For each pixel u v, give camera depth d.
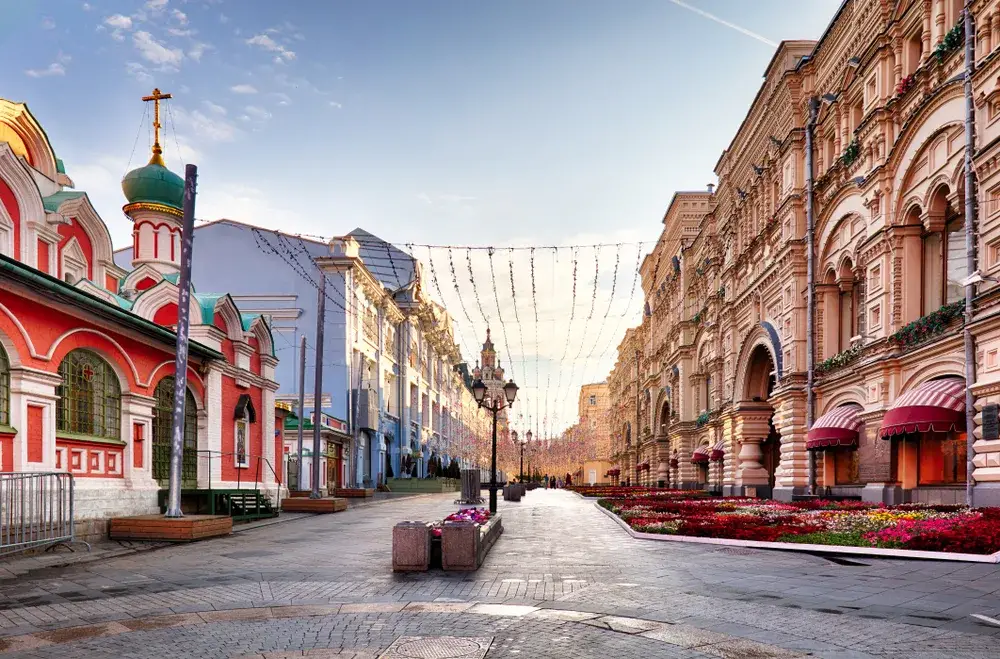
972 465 16.41
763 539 13.50
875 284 22.44
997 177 16.02
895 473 20.95
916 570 9.84
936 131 18.89
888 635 6.40
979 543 10.75
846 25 25.31
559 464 107.19
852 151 23.91
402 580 9.48
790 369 29.11
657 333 65.50
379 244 58.69
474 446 93.56
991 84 16.20
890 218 21.59
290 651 6.04
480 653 5.95
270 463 25.83
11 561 11.61
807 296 27.67
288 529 18.00
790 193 28.94
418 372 64.12
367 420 45.38
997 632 6.46
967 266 16.77
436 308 74.00
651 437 65.69
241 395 23.92
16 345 13.55
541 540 14.73
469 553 10.32
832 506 20.91
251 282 43.88
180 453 16.06
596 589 8.73
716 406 41.84
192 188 17.14
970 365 16.62
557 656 5.86
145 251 26.20
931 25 19.80
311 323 43.53
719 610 7.50
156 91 26.70
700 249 48.09
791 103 29.22
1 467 13.11
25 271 13.02
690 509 22.34
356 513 24.75
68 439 15.14
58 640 6.48
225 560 11.74
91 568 10.85
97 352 16.19
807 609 7.51
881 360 21.16
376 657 5.85
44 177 19.39
